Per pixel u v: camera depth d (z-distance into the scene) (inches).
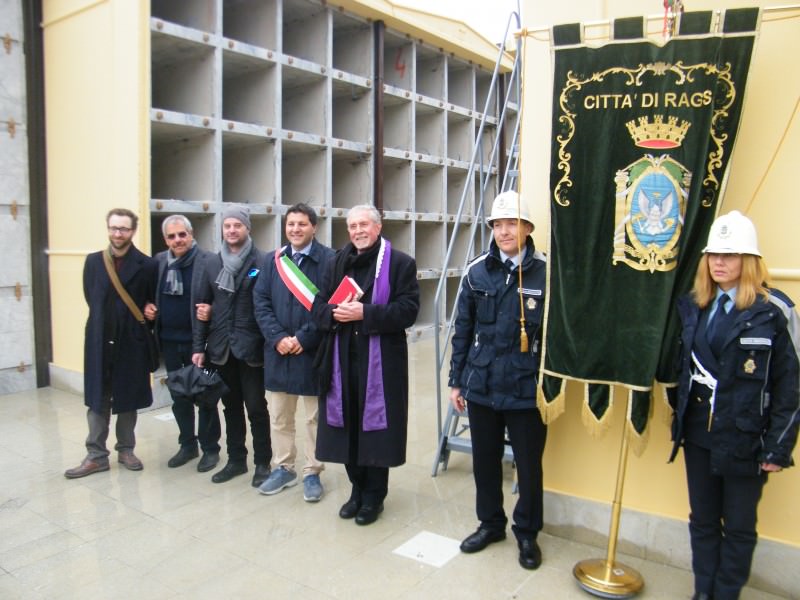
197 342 160.4
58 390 245.6
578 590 110.8
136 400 168.1
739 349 93.7
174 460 171.9
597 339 111.0
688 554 117.0
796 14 105.3
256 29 252.4
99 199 223.0
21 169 240.5
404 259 135.5
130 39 206.2
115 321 164.1
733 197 111.5
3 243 237.1
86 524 138.0
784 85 107.0
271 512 143.8
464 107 359.9
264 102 251.0
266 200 251.0
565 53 112.5
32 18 240.8
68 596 111.0
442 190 341.1
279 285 146.8
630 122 108.8
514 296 116.9
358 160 297.0
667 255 106.2
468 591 110.9
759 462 93.6
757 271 94.7
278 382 147.6
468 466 172.4
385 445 131.4
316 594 111.0
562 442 129.0
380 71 291.3
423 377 272.8
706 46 104.2
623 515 123.0
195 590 112.7
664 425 117.8
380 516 141.2
